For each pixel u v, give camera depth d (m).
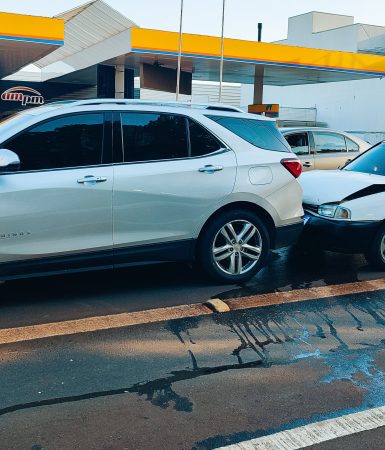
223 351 3.88
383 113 34.56
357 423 3.00
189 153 5.03
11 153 4.21
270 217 5.39
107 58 17.64
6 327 4.22
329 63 19.67
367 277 5.75
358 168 7.02
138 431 2.89
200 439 2.83
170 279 5.50
